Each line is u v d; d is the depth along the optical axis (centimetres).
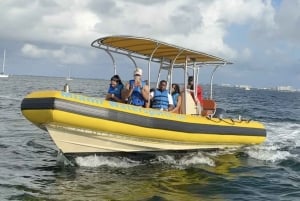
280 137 1642
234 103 4278
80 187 786
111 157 1005
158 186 821
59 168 932
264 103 4834
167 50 1099
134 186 810
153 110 1005
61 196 724
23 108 884
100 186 798
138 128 962
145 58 1183
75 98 884
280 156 1213
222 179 905
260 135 1320
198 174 941
